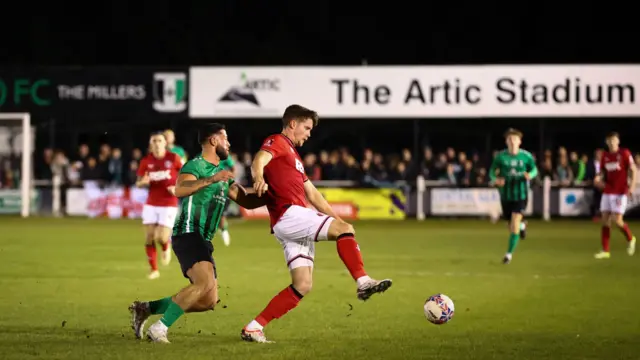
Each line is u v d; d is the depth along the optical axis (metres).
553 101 58.41
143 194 59.41
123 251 36.00
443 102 59.00
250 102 59.62
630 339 17.11
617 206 34.47
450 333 17.69
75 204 60.78
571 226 52.78
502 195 32.06
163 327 16.20
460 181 59.12
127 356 15.04
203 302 16.14
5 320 19.05
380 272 28.89
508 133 31.89
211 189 15.98
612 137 34.28
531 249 37.81
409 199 59.12
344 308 20.97
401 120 72.50
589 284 25.84
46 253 35.09
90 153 71.81
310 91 59.44
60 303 21.72
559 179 58.59
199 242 16.03
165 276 27.66
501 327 18.45
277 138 16.19
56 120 63.25
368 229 50.38
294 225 15.93
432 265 31.22
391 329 18.12
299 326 18.47
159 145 27.84
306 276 16.25
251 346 16.09
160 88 60.22
